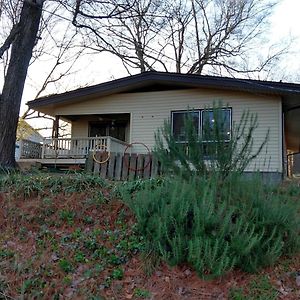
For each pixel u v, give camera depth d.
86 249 4.57
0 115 8.62
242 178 4.84
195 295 3.65
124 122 15.09
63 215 5.46
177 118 12.85
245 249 3.83
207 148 5.15
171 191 4.51
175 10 16.19
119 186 6.00
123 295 3.69
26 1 9.04
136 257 4.31
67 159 13.24
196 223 4.02
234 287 3.71
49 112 15.16
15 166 8.52
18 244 4.77
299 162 19.52
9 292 3.65
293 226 4.38
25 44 9.09
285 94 11.59
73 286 3.81
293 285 3.85
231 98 12.27
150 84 13.25
